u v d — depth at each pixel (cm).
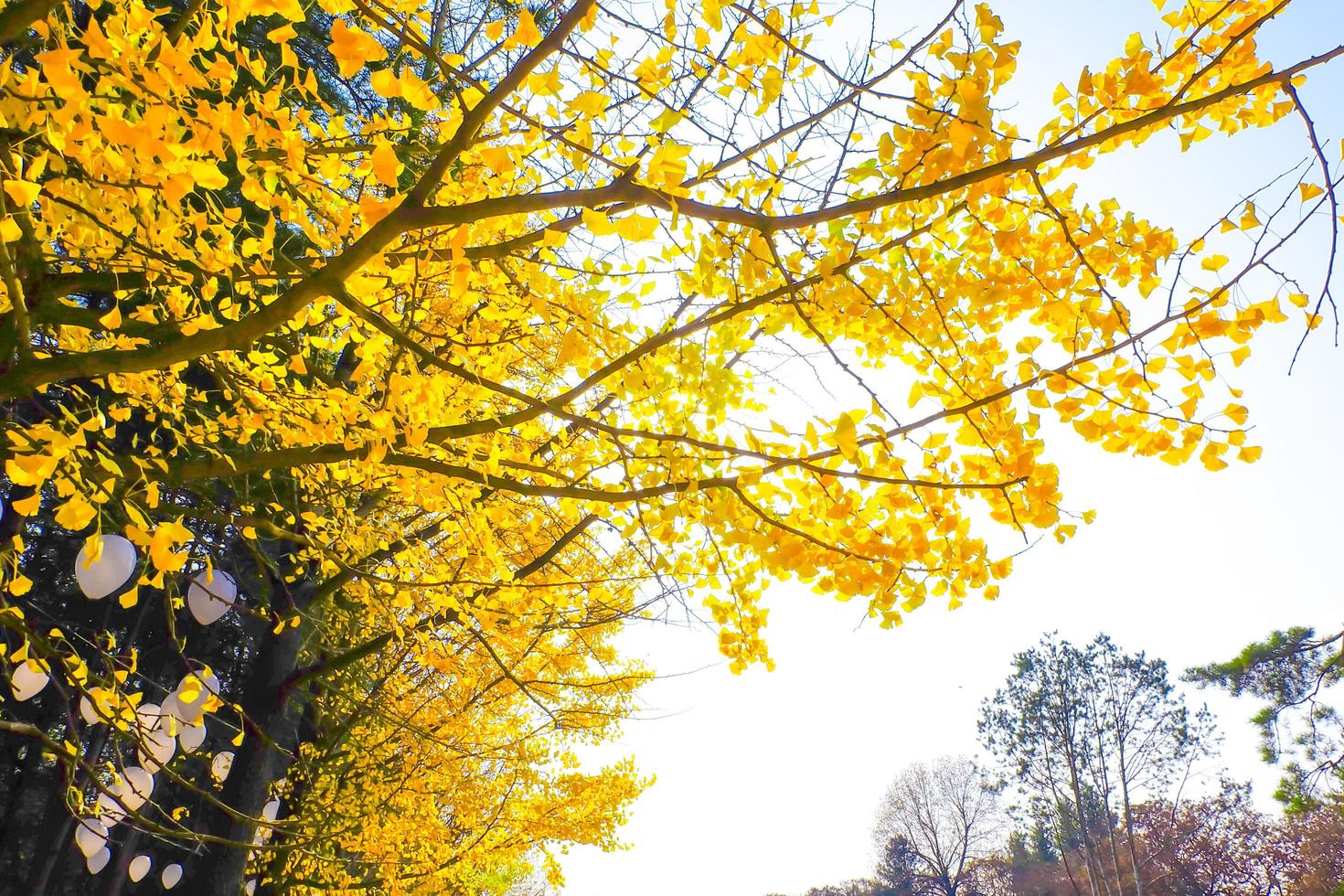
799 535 230
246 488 459
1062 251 223
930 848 3947
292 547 665
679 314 280
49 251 312
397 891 695
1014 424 219
